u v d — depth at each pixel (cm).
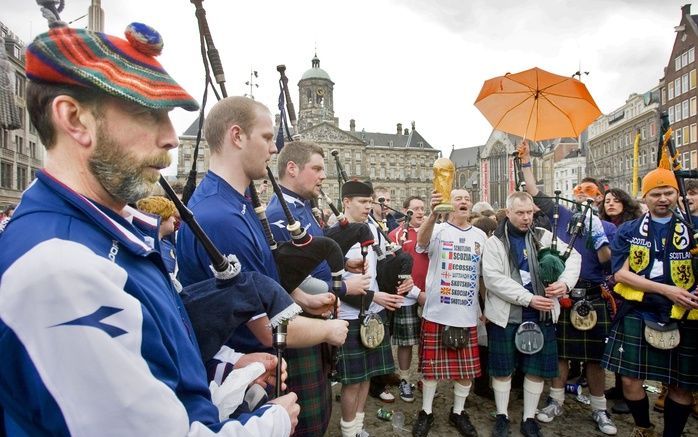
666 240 300
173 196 128
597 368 356
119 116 93
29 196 89
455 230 362
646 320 299
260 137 182
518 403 402
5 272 76
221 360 141
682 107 3500
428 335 351
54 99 90
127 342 80
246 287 136
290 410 118
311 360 222
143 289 92
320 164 261
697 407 373
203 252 165
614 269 328
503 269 345
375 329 303
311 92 7050
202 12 184
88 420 74
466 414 353
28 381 73
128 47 97
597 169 5044
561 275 346
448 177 339
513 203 353
